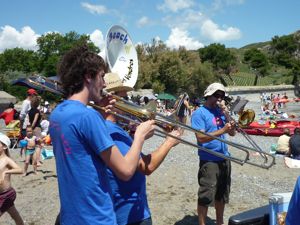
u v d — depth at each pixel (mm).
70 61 2471
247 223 3467
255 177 9180
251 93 74375
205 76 58750
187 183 8641
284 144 13383
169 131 3207
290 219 2273
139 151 2525
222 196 5191
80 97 2469
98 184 2373
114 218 2436
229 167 5117
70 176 2350
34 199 7465
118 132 2904
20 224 5434
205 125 4969
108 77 3236
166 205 6941
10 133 14492
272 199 3275
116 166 2391
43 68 83750
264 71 130375
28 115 11633
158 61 56188
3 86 62688
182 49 61094
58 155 2406
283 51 168500
